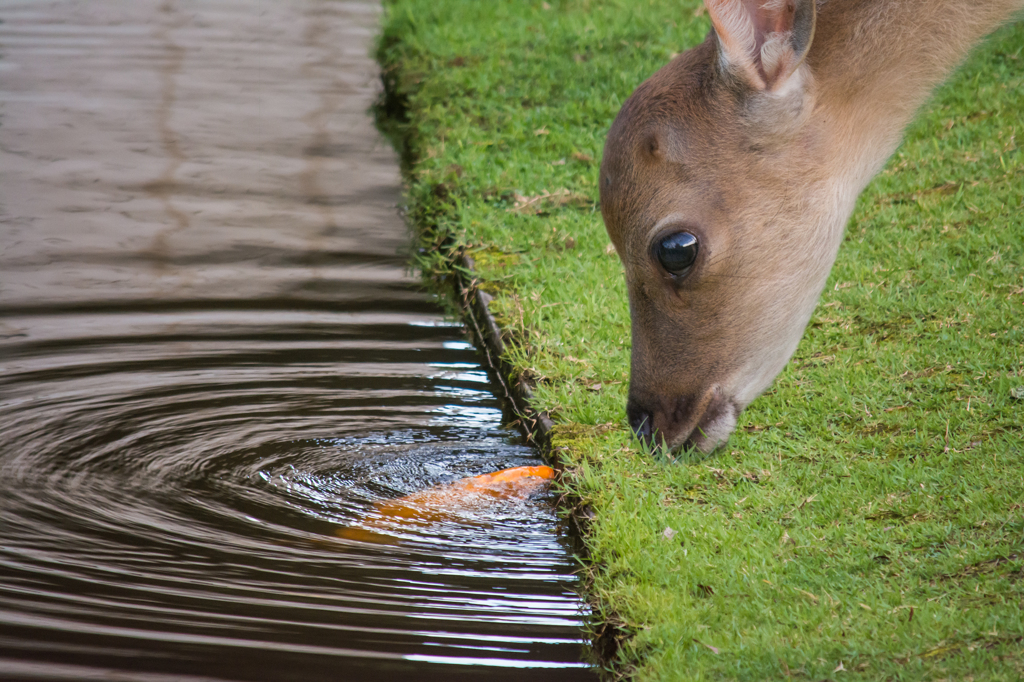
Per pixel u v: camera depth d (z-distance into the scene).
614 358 9.36
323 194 14.56
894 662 5.47
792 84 6.05
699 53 6.44
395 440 8.94
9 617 6.45
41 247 12.77
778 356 6.57
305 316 11.18
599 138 14.41
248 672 6.00
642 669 5.79
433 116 15.81
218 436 8.91
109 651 6.14
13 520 7.60
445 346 10.62
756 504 7.19
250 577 6.97
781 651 5.66
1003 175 11.31
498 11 19.80
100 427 8.97
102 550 7.24
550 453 8.38
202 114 17.69
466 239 12.12
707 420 6.58
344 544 7.44
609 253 11.41
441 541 7.51
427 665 6.08
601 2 19.58
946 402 8.05
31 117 17.34
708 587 6.43
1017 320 8.84
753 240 6.27
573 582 7.01
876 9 6.16
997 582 5.97
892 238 10.53
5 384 9.60
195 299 11.50
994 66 13.88
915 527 6.67
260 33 22.66
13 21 23.08
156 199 14.30
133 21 23.39
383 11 22.97
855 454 7.67
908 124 6.54
